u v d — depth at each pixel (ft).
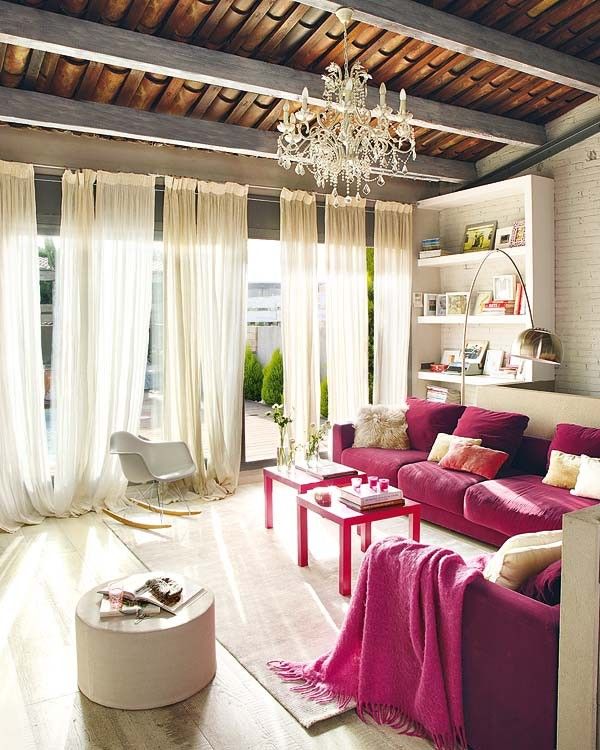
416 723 8.24
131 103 16.06
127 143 17.66
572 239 19.45
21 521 16.19
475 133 18.71
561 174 19.69
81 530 15.84
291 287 19.85
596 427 15.05
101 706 8.77
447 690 7.78
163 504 17.80
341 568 12.12
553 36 15.71
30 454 16.43
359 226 21.18
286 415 19.88
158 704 8.70
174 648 8.73
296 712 8.55
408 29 13.16
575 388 19.56
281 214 19.58
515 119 19.57
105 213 17.06
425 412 17.94
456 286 22.97
